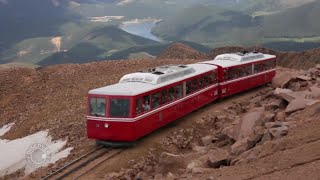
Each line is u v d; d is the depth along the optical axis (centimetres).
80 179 2097
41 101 5066
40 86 5562
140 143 2664
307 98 2511
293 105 2297
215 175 1617
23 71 6194
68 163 2314
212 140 2566
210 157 1903
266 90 4425
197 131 3048
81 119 3747
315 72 3478
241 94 4253
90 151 2534
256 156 1705
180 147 2744
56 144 3328
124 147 2575
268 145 1758
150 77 2775
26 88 5625
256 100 3634
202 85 3441
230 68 3894
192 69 3309
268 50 9706
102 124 2527
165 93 2842
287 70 5703
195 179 1645
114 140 2528
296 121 2041
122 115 2483
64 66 6053
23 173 3122
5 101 5466
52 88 5366
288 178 1381
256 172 1516
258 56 4469
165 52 9231
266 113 2531
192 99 3256
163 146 2684
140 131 2559
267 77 4638
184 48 9162
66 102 4600
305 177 1352
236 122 2716
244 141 2017
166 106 2850
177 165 2038
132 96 2470
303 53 9181
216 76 3725
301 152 1565
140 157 2452
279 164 1525
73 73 5700
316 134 1680
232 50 9619
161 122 2800
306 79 3238
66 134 3478
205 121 3250
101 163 2325
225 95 3862
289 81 3306
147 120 2628
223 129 2664
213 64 3825
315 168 1396
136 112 2506
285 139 1753
